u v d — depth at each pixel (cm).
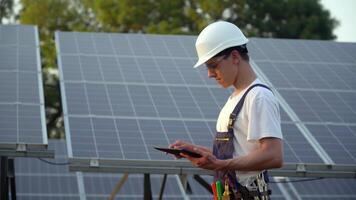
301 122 1527
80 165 1298
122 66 1667
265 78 1698
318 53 1853
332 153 1415
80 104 1483
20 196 1784
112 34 1825
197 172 1323
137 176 1839
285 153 1402
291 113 1558
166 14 3719
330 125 1527
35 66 1633
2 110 1423
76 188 1812
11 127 1362
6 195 1377
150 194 1405
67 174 1884
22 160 1933
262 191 768
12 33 1806
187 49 1789
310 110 1578
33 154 1323
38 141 1323
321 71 1759
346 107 1603
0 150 1311
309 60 1811
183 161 1318
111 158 1304
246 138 762
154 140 1385
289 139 1456
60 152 1984
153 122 1452
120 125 1425
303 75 1730
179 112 1502
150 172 1316
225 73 770
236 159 743
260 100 754
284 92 1645
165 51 1767
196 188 1798
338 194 1792
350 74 1755
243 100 763
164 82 1617
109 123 1429
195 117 1490
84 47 1741
